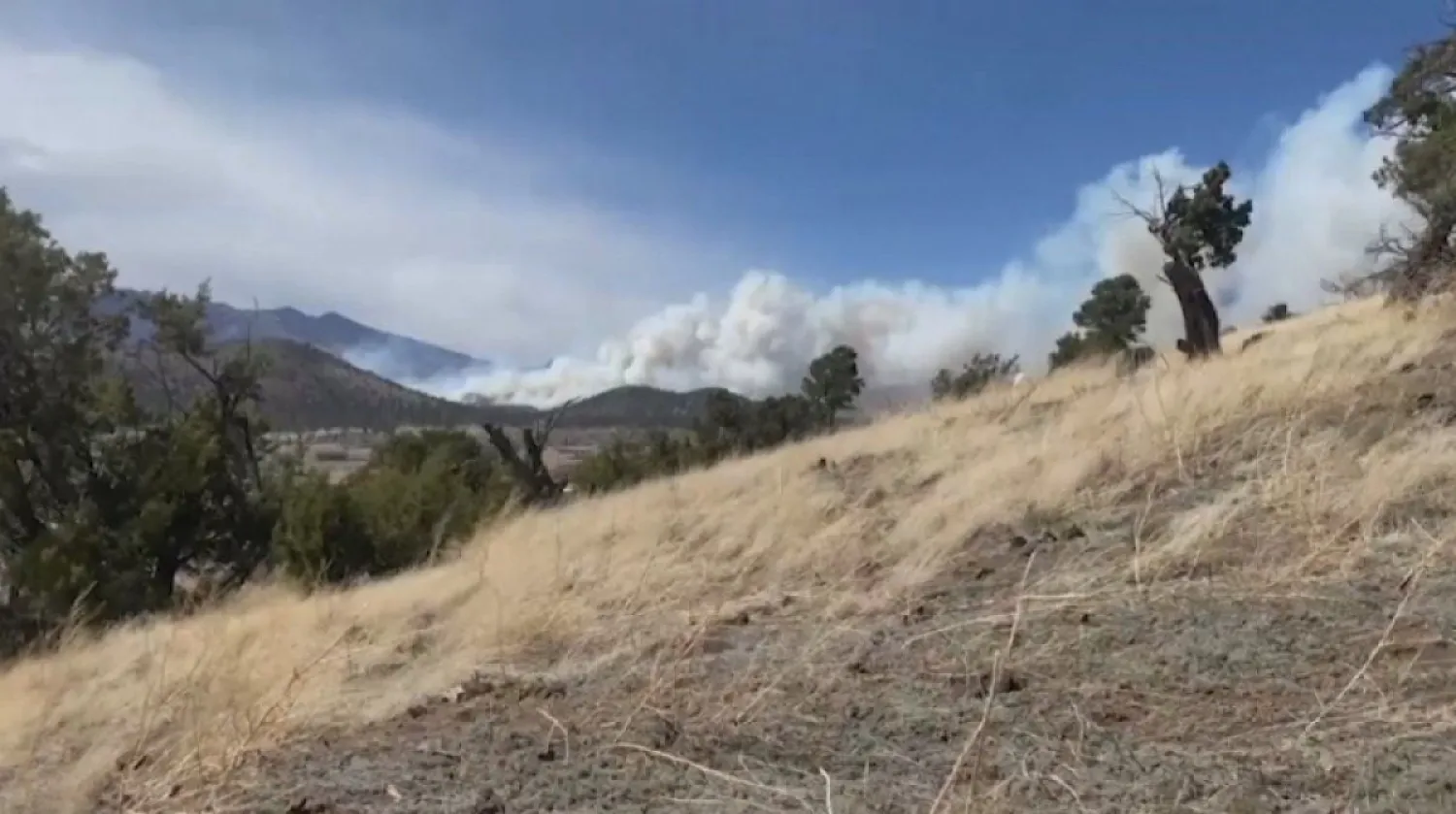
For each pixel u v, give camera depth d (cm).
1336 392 709
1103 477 628
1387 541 423
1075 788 246
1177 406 721
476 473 1881
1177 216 1783
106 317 2661
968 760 270
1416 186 1370
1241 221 2239
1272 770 249
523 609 511
